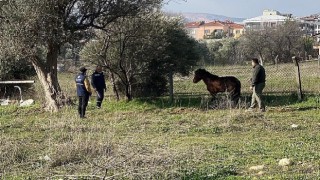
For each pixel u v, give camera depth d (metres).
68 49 23.03
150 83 23.34
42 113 18.97
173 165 8.83
